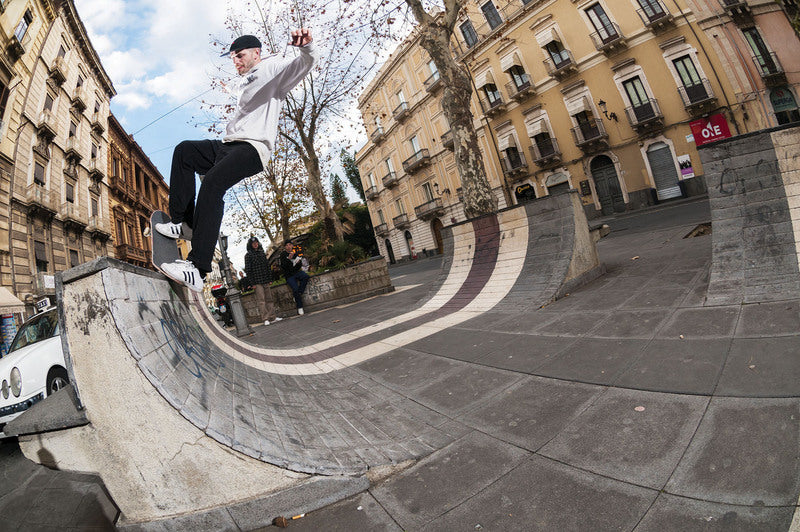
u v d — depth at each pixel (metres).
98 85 24.77
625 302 3.77
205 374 2.24
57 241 18.09
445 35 8.63
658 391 2.03
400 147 33.28
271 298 10.67
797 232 3.01
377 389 3.05
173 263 2.41
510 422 2.09
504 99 24.70
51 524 1.97
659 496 1.35
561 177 23.52
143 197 32.81
